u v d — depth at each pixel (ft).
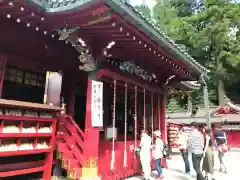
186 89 40.88
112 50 21.31
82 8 14.94
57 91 20.89
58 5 15.89
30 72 22.58
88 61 20.04
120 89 31.94
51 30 19.11
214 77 98.43
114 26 16.40
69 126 21.65
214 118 96.37
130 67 25.22
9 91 20.92
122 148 25.41
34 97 23.07
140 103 35.45
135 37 18.67
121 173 23.72
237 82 108.58
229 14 94.17
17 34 18.94
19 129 16.76
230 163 46.26
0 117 15.44
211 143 24.99
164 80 33.53
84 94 28.89
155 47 21.15
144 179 24.84
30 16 16.62
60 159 20.62
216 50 95.91
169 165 38.45
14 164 17.46
